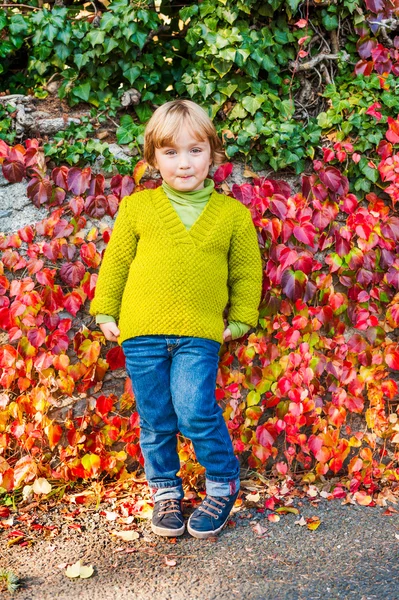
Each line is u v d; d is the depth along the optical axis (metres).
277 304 2.64
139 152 2.59
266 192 2.60
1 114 2.48
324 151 2.60
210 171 2.61
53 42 2.52
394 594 1.95
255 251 2.44
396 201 2.71
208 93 2.56
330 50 2.70
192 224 2.31
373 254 2.68
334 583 2.01
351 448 2.82
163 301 2.23
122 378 2.69
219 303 2.31
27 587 1.99
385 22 2.65
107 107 2.60
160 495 2.37
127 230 2.35
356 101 2.61
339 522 2.41
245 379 2.67
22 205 2.53
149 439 2.38
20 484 2.61
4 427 2.58
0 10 2.54
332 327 2.71
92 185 2.53
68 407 2.66
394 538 2.29
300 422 2.65
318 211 2.62
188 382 2.23
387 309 2.74
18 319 2.53
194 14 2.58
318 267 2.66
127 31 2.49
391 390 2.73
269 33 2.61
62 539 2.28
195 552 2.20
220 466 2.30
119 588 1.98
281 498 2.58
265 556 2.18
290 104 2.64
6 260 2.51
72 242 2.55
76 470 2.60
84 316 2.64
